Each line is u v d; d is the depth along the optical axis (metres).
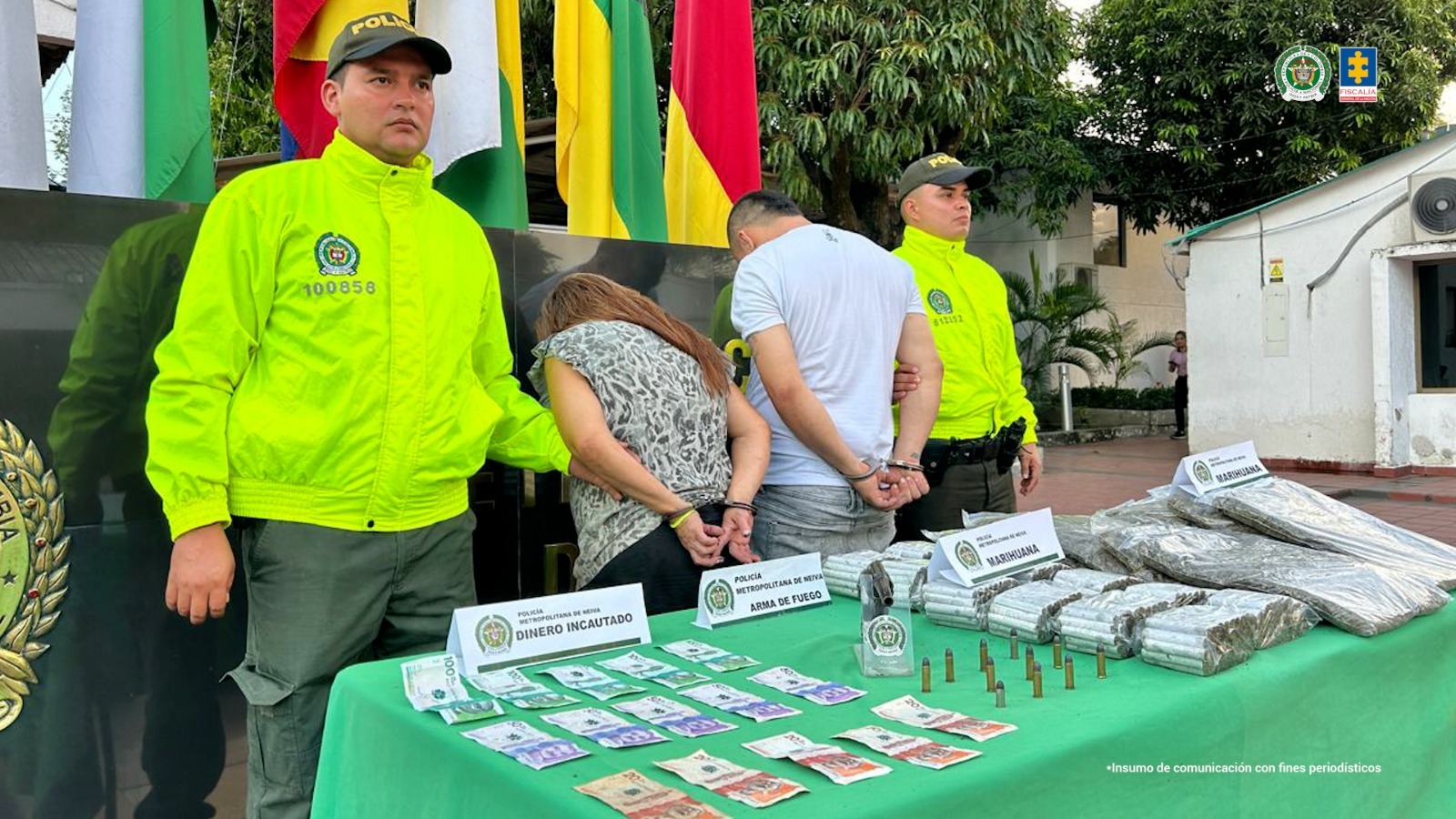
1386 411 10.13
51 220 2.00
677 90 3.73
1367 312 10.40
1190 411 11.64
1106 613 1.57
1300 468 10.91
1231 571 1.81
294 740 1.94
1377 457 10.23
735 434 2.39
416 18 2.84
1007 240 16.30
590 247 2.88
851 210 10.76
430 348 2.03
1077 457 12.80
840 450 2.31
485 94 2.81
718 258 3.15
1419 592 1.80
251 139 7.73
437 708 1.36
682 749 1.21
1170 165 14.69
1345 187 10.42
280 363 1.91
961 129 10.54
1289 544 2.01
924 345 2.63
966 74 9.44
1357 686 1.64
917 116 9.68
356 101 1.98
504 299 2.73
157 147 2.44
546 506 2.84
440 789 1.24
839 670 1.54
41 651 2.00
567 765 1.16
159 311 2.13
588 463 2.14
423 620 2.11
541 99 9.43
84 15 2.40
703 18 3.64
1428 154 9.92
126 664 2.11
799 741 1.21
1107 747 1.23
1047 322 14.28
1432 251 9.71
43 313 1.99
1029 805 1.15
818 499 2.39
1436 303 10.30
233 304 1.87
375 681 1.50
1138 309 16.92
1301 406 10.87
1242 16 13.19
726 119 3.64
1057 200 13.87
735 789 1.07
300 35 2.60
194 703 2.20
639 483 2.12
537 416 2.28
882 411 2.44
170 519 1.81
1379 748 1.70
